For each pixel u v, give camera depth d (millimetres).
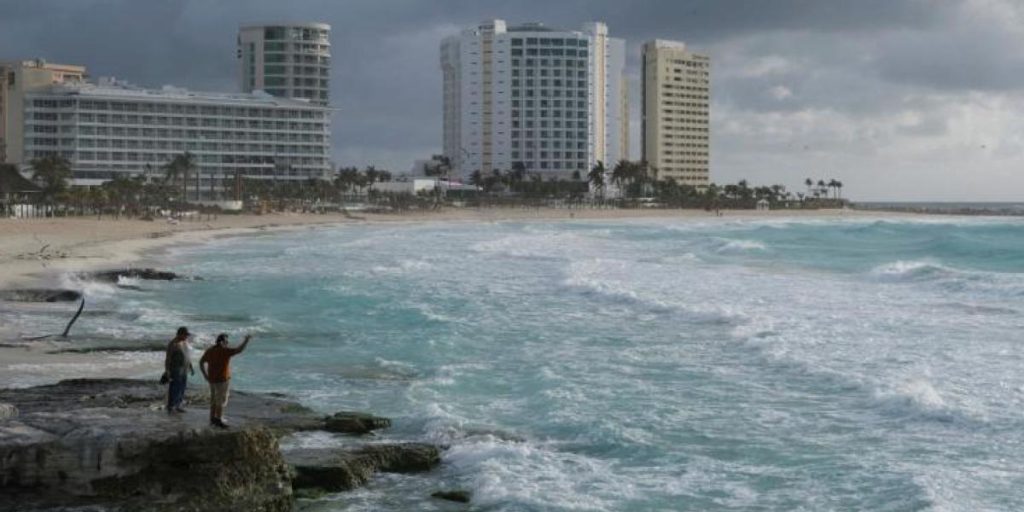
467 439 23188
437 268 68875
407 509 19062
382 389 28812
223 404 19438
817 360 31781
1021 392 26734
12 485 17703
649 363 32438
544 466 21344
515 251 87250
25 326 40469
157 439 18109
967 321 40125
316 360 33531
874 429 23766
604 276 61062
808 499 19031
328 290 54906
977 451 21688
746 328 38375
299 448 21859
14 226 112500
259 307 48156
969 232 119688
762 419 24969
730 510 18609
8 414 19984
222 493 18297
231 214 186500
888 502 18656
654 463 21562
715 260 77250
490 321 42344
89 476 17828
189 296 53344
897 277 59406
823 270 66688
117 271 62969
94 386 26156
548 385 29109
